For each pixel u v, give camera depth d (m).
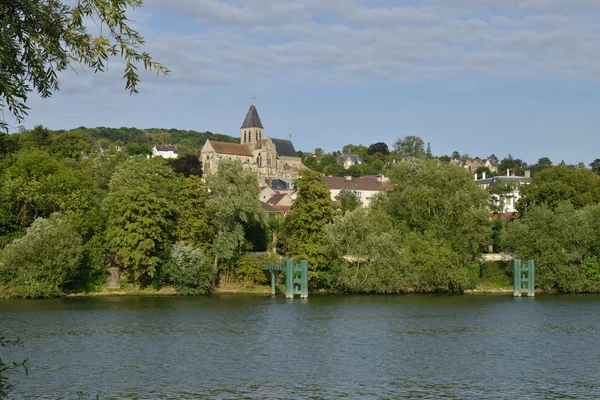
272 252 103.50
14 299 84.75
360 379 42.84
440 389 40.41
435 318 71.56
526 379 43.25
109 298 88.06
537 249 100.00
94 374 43.44
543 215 101.25
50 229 84.81
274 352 51.69
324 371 45.03
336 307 80.69
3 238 89.19
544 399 38.31
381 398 38.28
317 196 97.38
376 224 97.31
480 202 104.44
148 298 88.56
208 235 96.25
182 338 57.47
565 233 98.94
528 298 93.56
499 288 102.25
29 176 95.31
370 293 98.00
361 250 92.62
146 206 88.81
